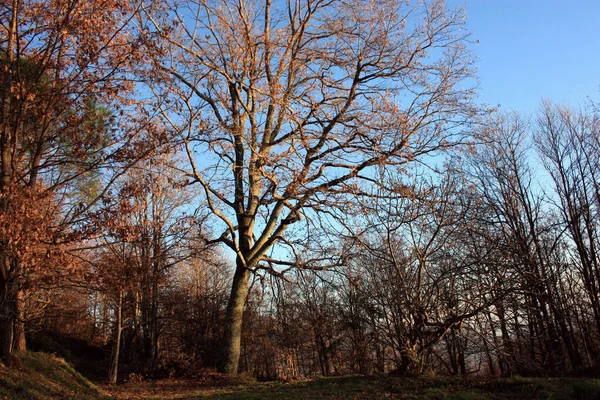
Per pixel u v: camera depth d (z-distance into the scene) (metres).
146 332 24.12
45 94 10.72
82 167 11.41
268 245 17.73
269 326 22.84
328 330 22.30
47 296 17.38
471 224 13.66
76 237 10.18
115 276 11.65
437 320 11.80
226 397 11.58
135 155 11.51
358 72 17.12
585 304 21.22
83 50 10.57
